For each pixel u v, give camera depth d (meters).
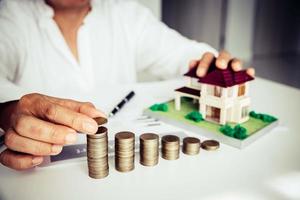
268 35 4.00
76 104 0.51
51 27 1.05
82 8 1.08
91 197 0.42
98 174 0.46
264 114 0.68
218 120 0.64
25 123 0.46
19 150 0.47
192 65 0.75
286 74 3.16
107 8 1.19
